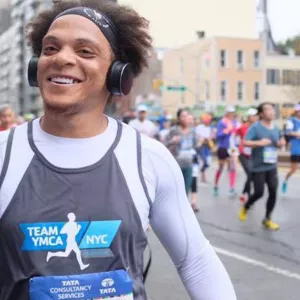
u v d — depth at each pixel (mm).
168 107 53344
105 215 1440
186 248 1645
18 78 105750
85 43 1517
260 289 4906
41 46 1725
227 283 1684
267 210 7637
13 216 1421
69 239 1417
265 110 7211
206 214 8812
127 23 1668
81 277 1399
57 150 1503
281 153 21062
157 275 5297
